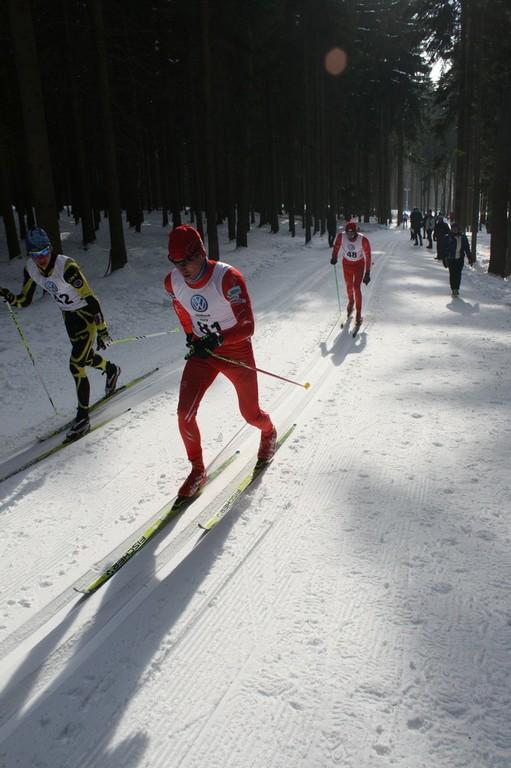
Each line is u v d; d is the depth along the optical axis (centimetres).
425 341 820
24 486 412
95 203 2631
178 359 754
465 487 384
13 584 303
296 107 3138
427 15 2311
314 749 201
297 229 3369
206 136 1595
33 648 258
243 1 1986
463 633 251
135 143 2217
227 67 2244
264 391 607
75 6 1714
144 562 318
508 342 809
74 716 222
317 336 870
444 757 195
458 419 512
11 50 1595
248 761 199
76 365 496
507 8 1970
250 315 351
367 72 4159
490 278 1655
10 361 757
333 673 234
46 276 477
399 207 4972
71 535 347
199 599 285
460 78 2395
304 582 293
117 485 410
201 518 361
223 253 2142
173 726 215
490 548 313
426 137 6059
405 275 1576
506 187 1733
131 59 1811
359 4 3638
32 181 1220
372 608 270
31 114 1184
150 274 1537
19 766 202
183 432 370
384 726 208
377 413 535
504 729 204
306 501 376
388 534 332
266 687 229
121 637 262
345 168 4478
